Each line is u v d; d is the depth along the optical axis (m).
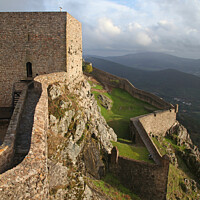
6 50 20.59
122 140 31.39
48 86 17.97
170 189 27.55
